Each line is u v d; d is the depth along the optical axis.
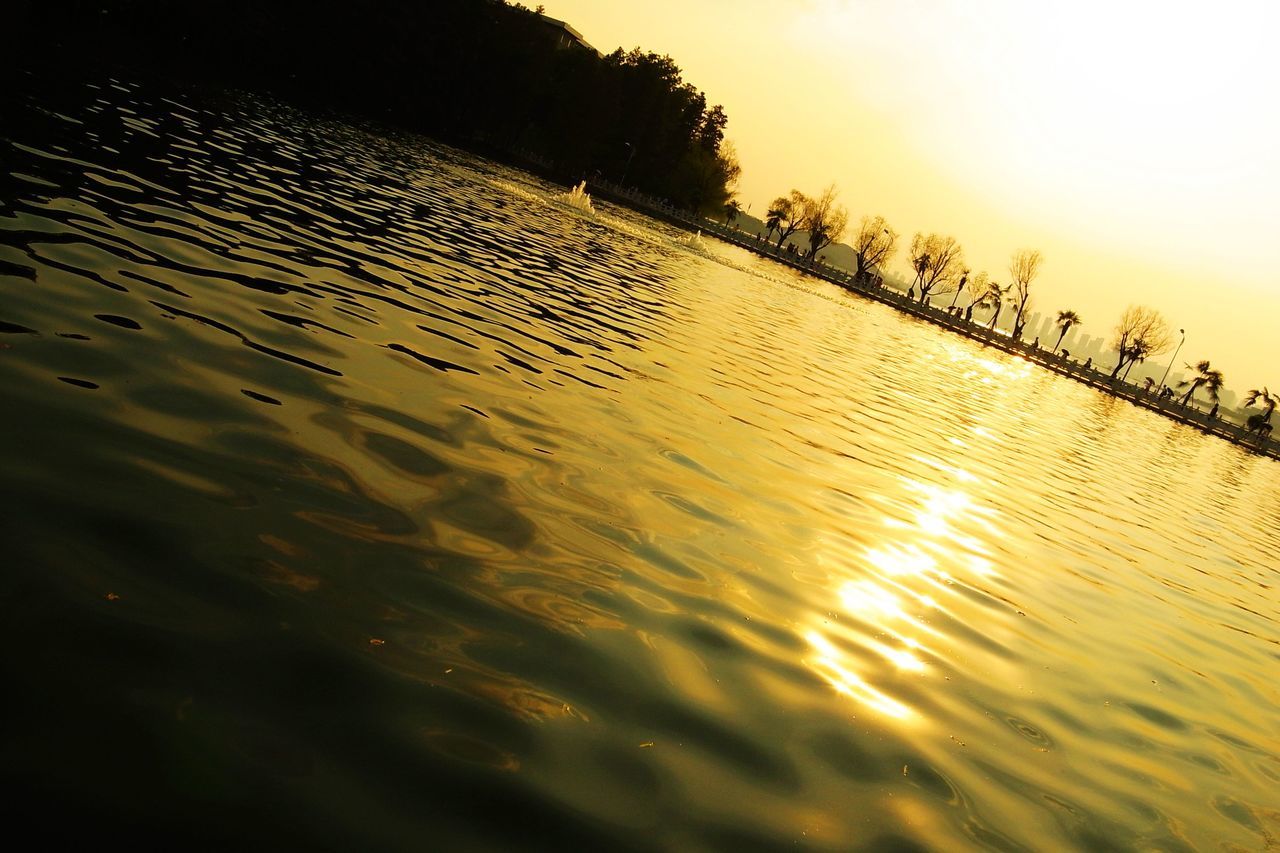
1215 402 73.62
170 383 4.54
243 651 2.56
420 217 17.73
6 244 5.86
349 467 4.31
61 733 2.01
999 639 5.21
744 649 3.83
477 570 3.67
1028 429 20.75
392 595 3.20
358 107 60.75
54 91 15.09
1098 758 3.99
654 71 85.75
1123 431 34.34
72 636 2.36
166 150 13.57
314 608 2.92
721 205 101.25
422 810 2.16
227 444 4.05
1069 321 90.12
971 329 87.12
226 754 2.12
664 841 2.35
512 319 10.18
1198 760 4.38
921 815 2.95
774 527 5.85
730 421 8.85
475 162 53.84
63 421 3.67
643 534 4.85
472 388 6.60
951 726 3.79
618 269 22.09
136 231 7.64
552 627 3.40
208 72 39.41
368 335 7.06
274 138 23.58
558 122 75.56
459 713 2.62
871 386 17.28
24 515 2.88
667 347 12.33
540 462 5.46
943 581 6.00
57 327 4.72
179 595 2.73
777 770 2.93
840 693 3.73
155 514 3.18
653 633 3.67
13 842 1.67
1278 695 6.18
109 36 33.72
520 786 2.38
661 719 3.00
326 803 2.08
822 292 59.75
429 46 60.81
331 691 2.52
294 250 9.59
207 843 1.84
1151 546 10.84
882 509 7.44
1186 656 6.38
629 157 88.62
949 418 16.66
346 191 17.62
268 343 5.88
